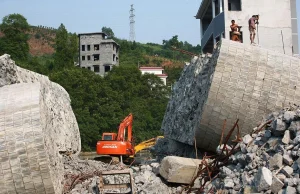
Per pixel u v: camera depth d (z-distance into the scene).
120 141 20.06
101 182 11.90
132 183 11.52
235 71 14.32
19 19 64.81
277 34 27.14
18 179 10.93
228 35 26.50
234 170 11.47
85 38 76.56
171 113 20.95
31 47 121.12
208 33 31.66
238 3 27.80
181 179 12.50
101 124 45.94
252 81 14.30
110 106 47.59
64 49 68.19
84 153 42.91
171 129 20.19
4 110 11.46
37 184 11.04
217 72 14.32
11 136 11.04
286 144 10.81
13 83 14.07
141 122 48.44
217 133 14.73
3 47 62.22
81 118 45.38
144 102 52.38
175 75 79.56
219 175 11.87
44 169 11.02
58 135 18.28
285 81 14.40
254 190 9.63
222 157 12.45
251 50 14.65
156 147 22.30
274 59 14.63
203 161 12.62
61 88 22.25
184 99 18.89
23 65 55.75
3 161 10.89
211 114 14.46
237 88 14.27
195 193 11.88
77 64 85.38
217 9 29.94
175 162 12.43
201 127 14.89
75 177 14.43
